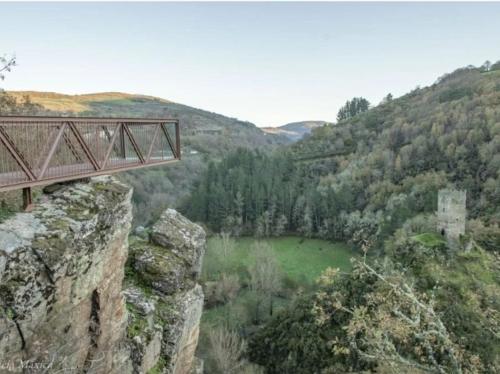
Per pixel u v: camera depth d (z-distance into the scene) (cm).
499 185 6350
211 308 4503
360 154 10719
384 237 5753
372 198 8050
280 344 3603
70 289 832
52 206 888
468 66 15325
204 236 1689
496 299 1641
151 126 1319
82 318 902
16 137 907
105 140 1195
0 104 1672
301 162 11112
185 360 1559
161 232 1573
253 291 4684
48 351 779
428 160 8412
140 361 1174
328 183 9481
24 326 712
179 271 1466
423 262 3691
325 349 3103
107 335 1003
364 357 1104
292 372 3278
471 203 6531
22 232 755
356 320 1130
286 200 7875
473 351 1795
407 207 6325
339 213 7588
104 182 1065
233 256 5909
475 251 3906
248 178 8344
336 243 6950
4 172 885
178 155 1473
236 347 3466
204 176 8825
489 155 7269
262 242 6456
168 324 1342
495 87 10912
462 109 9888
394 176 8681
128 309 1259
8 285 682
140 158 1223
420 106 12719
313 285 4978
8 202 909
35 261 734
